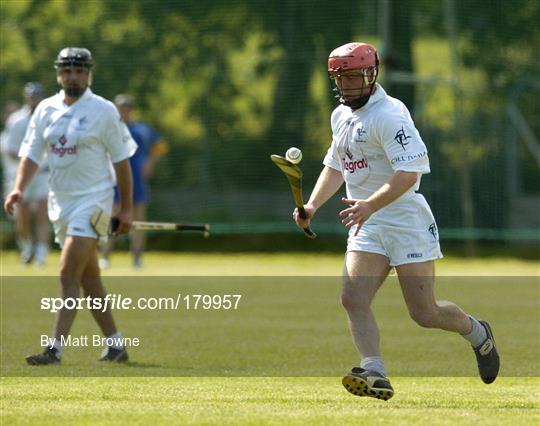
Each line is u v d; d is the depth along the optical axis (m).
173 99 75.69
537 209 70.38
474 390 24.23
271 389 24.06
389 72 69.75
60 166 28.81
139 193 56.75
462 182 69.75
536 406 21.28
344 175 22.44
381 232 21.77
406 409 20.33
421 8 71.69
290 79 74.50
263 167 74.19
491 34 72.12
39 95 58.41
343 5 73.44
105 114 28.89
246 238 74.62
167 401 21.55
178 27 75.94
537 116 71.38
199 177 74.50
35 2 76.94
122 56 76.00
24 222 58.88
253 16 75.12
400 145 21.17
